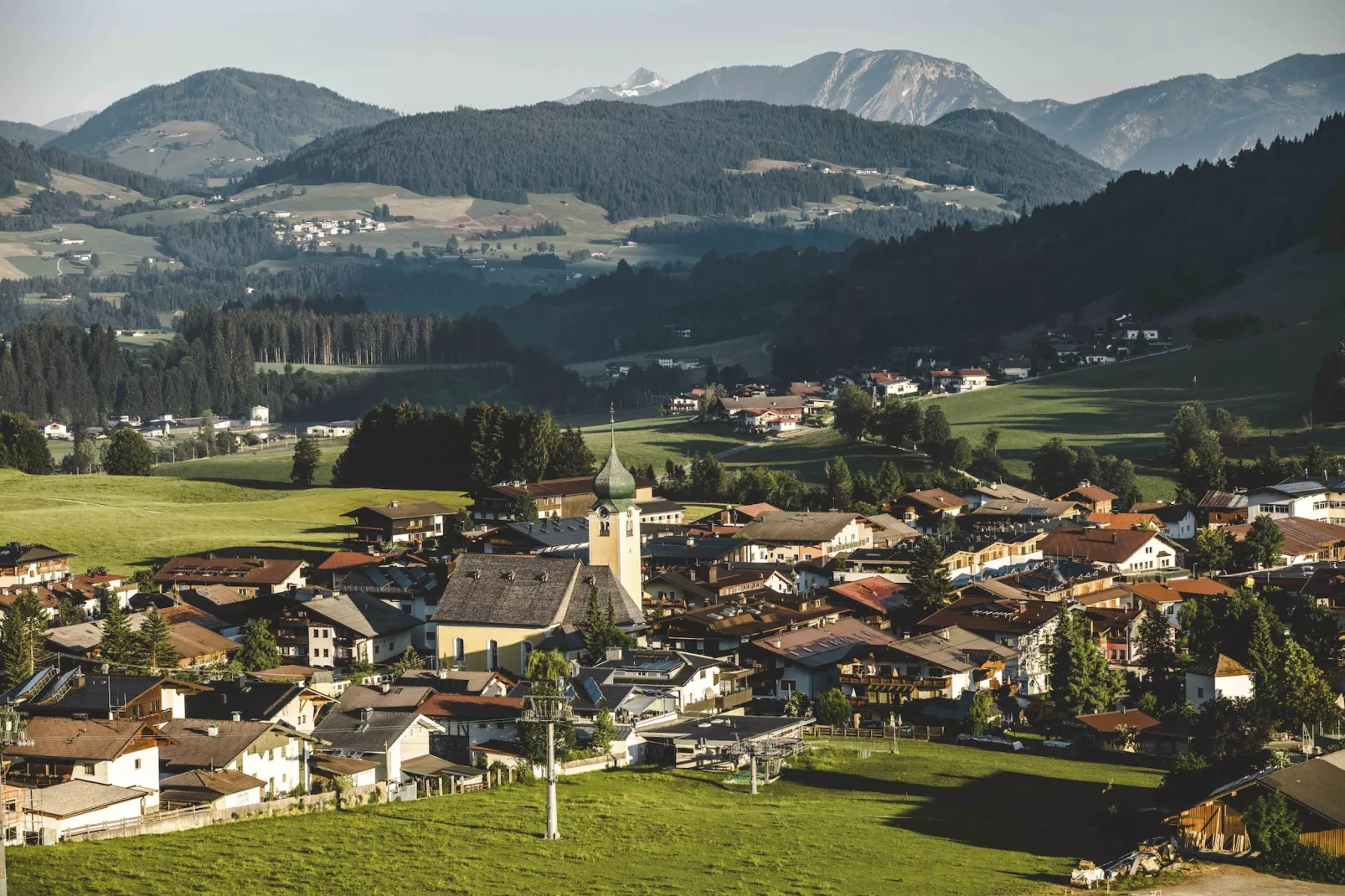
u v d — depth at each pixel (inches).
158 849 4050.2
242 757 4704.7
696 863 4097.0
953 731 5979.3
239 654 6983.3
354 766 4985.2
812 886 3895.2
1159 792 4665.4
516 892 3838.6
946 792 4982.8
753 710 6318.9
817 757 5438.0
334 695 6013.8
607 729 5438.0
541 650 6707.7
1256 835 4062.5
